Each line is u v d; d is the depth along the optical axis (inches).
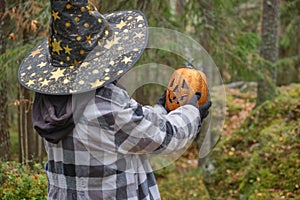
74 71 68.7
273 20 274.5
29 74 72.4
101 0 185.6
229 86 413.7
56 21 68.4
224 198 218.5
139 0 207.9
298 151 206.1
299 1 397.4
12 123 328.8
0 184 145.2
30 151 195.0
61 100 67.8
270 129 231.0
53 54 71.0
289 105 241.3
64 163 70.5
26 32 201.6
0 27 183.2
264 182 203.2
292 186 193.8
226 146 243.8
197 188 278.5
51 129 67.7
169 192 280.8
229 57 238.1
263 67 245.8
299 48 424.2
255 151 225.9
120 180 70.0
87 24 68.5
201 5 236.4
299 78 419.2
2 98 177.0
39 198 140.3
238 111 354.0
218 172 233.1
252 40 249.6
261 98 269.9
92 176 69.2
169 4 228.7
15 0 196.5
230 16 274.4
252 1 436.5
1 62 176.7
